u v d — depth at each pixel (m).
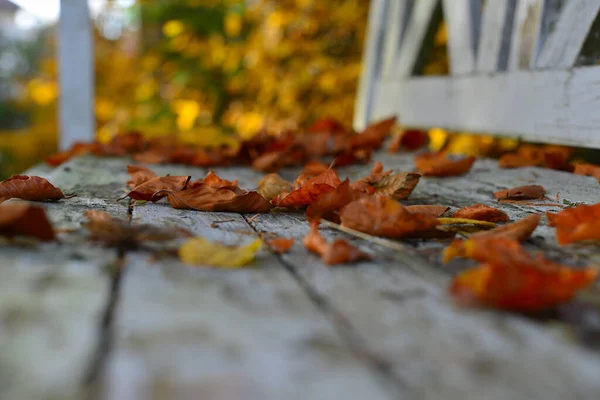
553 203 0.57
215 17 2.03
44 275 0.35
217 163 0.77
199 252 0.38
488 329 0.32
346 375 0.27
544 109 0.75
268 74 1.83
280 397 0.25
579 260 0.40
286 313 0.32
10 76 3.80
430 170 0.70
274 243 0.41
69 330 0.30
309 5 1.73
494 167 0.77
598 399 0.25
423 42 1.11
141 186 0.50
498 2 0.85
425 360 0.28
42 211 0.37
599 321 0.32
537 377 0.27
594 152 1.01
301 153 0.81
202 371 0.27
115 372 0.26
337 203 0.45
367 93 1.34
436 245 0.42
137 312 0.32
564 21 0.73
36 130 2.35
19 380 0.25
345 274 0.37
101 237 0.40
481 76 0.88
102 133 2.07
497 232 0.43
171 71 2.20
